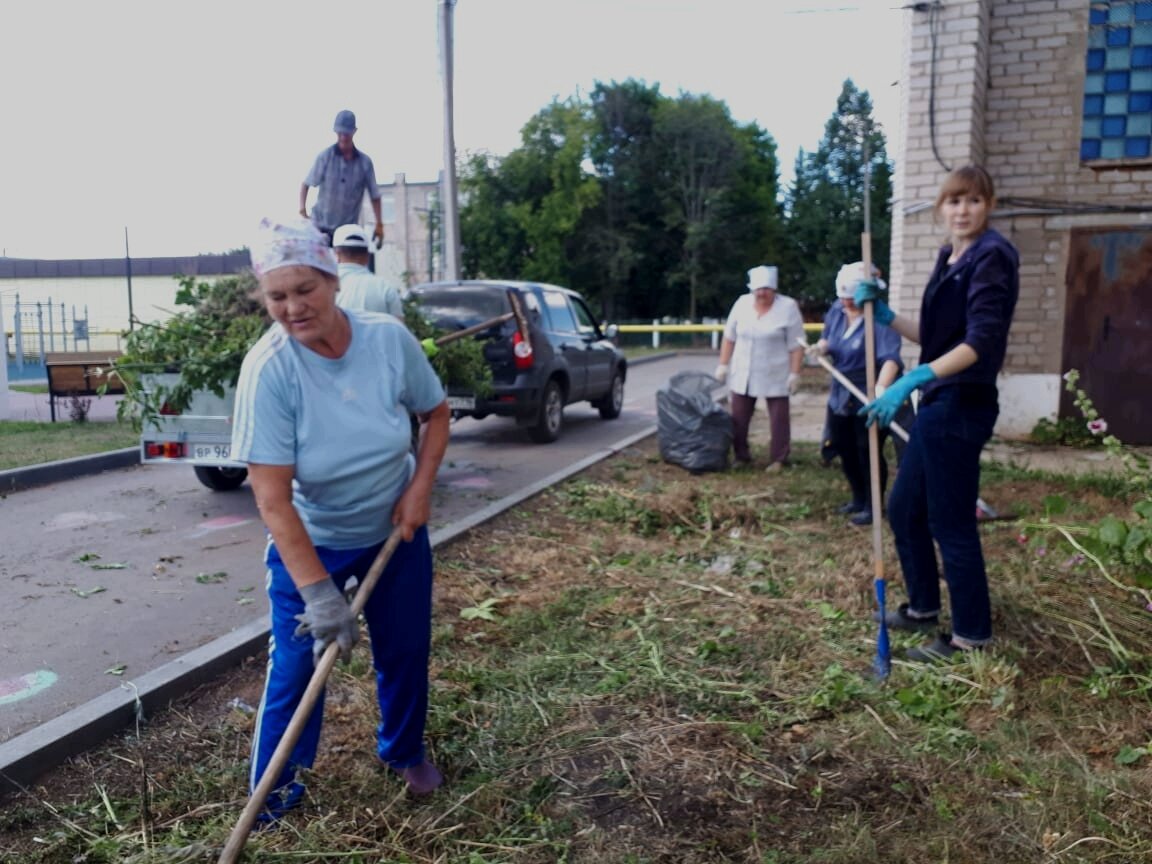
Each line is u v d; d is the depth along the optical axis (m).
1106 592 4.75
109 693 3.62
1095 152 9.64
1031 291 9.92
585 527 6.51
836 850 2.69
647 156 52.09
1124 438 9.77
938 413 3.83
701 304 53.09
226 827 2.82
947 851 2.69
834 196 54.34
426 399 2.87
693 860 2.71
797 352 8.40
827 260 53.81
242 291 7.32
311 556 2.56
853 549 5.74
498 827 2.88
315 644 2.57
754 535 6.27
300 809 2.93
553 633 4.39
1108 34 9.44
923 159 9.57
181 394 6.81
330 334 2.57
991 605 4.51
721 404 9.32
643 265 52.62
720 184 51.66
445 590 4.99
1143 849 2.69
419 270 52.16
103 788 3.07
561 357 10.95
